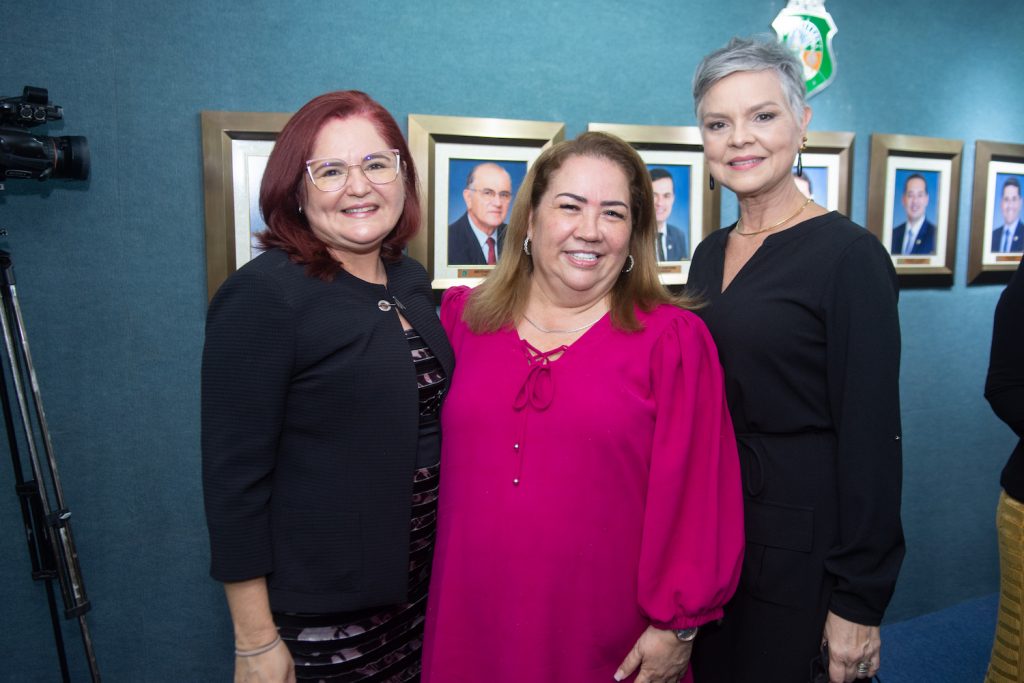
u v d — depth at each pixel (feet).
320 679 4.28
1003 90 10.01
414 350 4.51
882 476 4.24
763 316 4.59
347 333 4.08
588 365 4.47
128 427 6.79
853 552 4.29
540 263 4.64
